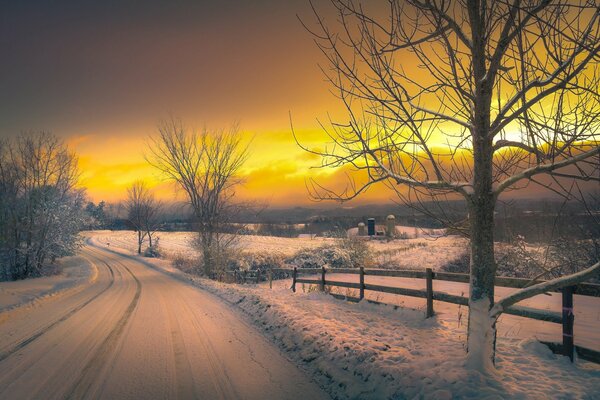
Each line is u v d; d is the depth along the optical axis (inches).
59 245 1253.7
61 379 207.3
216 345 275.9
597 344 216.4
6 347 285.1
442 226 193.0
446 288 532.1
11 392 188.7
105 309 477.4
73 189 1250.6
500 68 167.9
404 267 925.8
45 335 326.0
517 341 225.1
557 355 193.0
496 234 418.9
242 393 184.1
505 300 169.2
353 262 1045.8
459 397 151.6
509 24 153.1
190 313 424.8
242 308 442.9
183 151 1096.8
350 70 171.3
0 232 1063.0
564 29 142.6
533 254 511.8
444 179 179.0
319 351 236.1
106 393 185.6
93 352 263.4
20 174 1099.9
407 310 324.2
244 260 1115.9
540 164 151.7
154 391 187.8
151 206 2484.0
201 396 181.0
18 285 838.5
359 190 191.2
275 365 227.3
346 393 180.4
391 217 2177.7
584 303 382.0
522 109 145.7
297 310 348.8
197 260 1280.8
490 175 173.5
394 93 166.9
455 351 205.3
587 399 143.5
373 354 206.7
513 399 145.0
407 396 163.5
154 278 1042.1
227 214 1109.1
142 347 274.1
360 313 337.1
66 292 705.6
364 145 183.8
